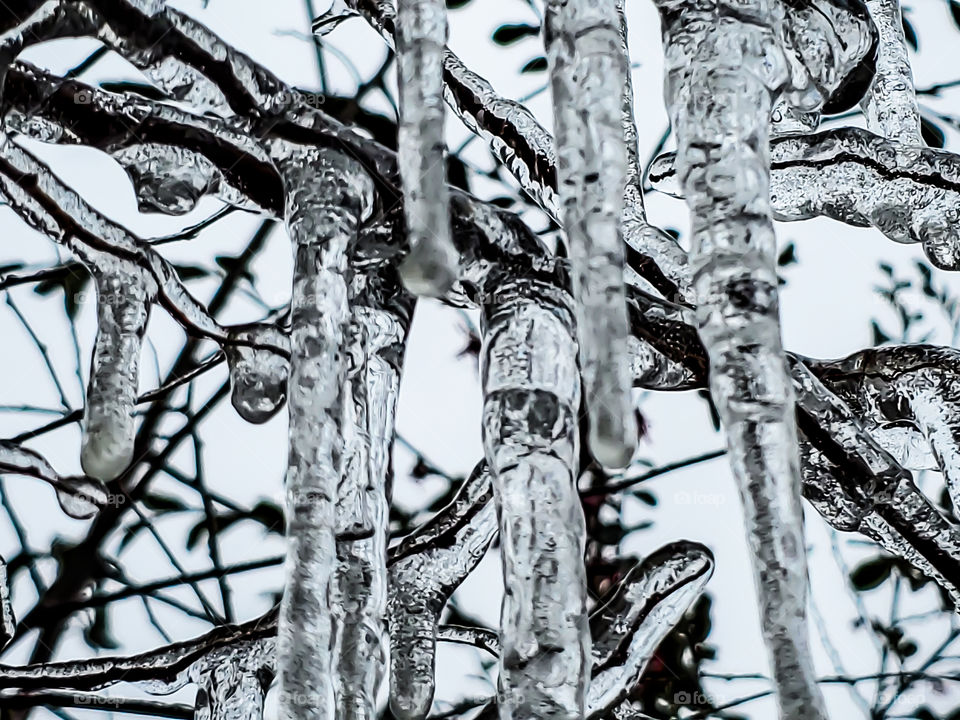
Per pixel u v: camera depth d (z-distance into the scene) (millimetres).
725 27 816
